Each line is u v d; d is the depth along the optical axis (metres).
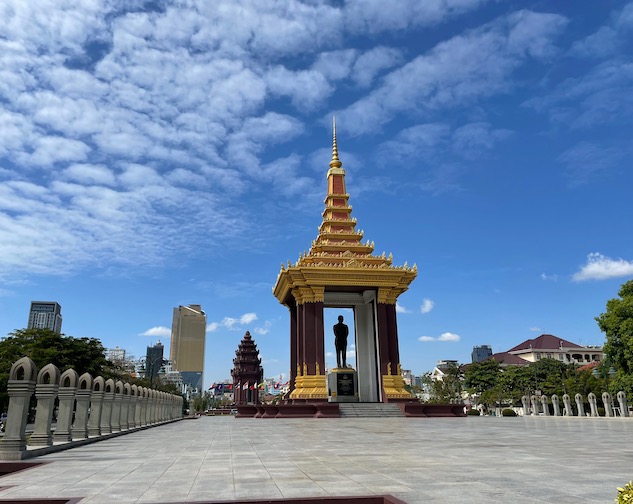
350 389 61.72
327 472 14.25
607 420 49.22
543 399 68.38
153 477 13.88
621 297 62.25
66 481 13.41
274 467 15.49
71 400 25.14
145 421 45.38
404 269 61.41
